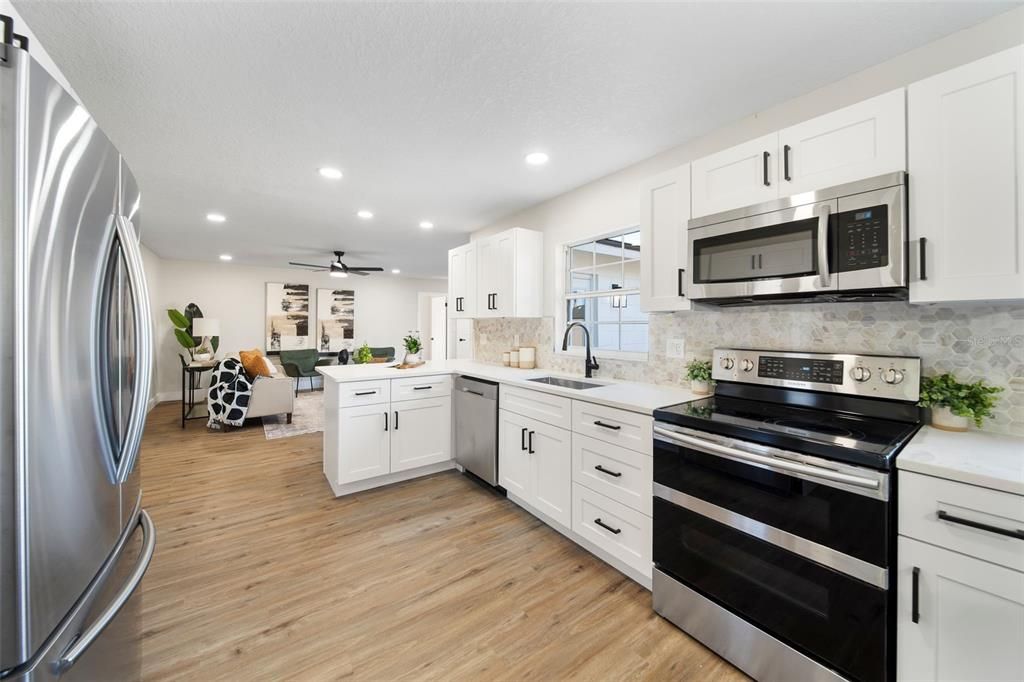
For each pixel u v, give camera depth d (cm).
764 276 165
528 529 246
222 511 270
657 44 155
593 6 136
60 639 80
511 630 165
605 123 215
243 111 202
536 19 142
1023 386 134
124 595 97
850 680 120
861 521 117
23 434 72
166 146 240
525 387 259
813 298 167
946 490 104
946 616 105
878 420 155
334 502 283
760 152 170
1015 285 114
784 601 134
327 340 798
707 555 156
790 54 161
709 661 151
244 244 528
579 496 219
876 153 139
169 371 653
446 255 612
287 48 157
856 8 137
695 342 233
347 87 183
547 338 342
